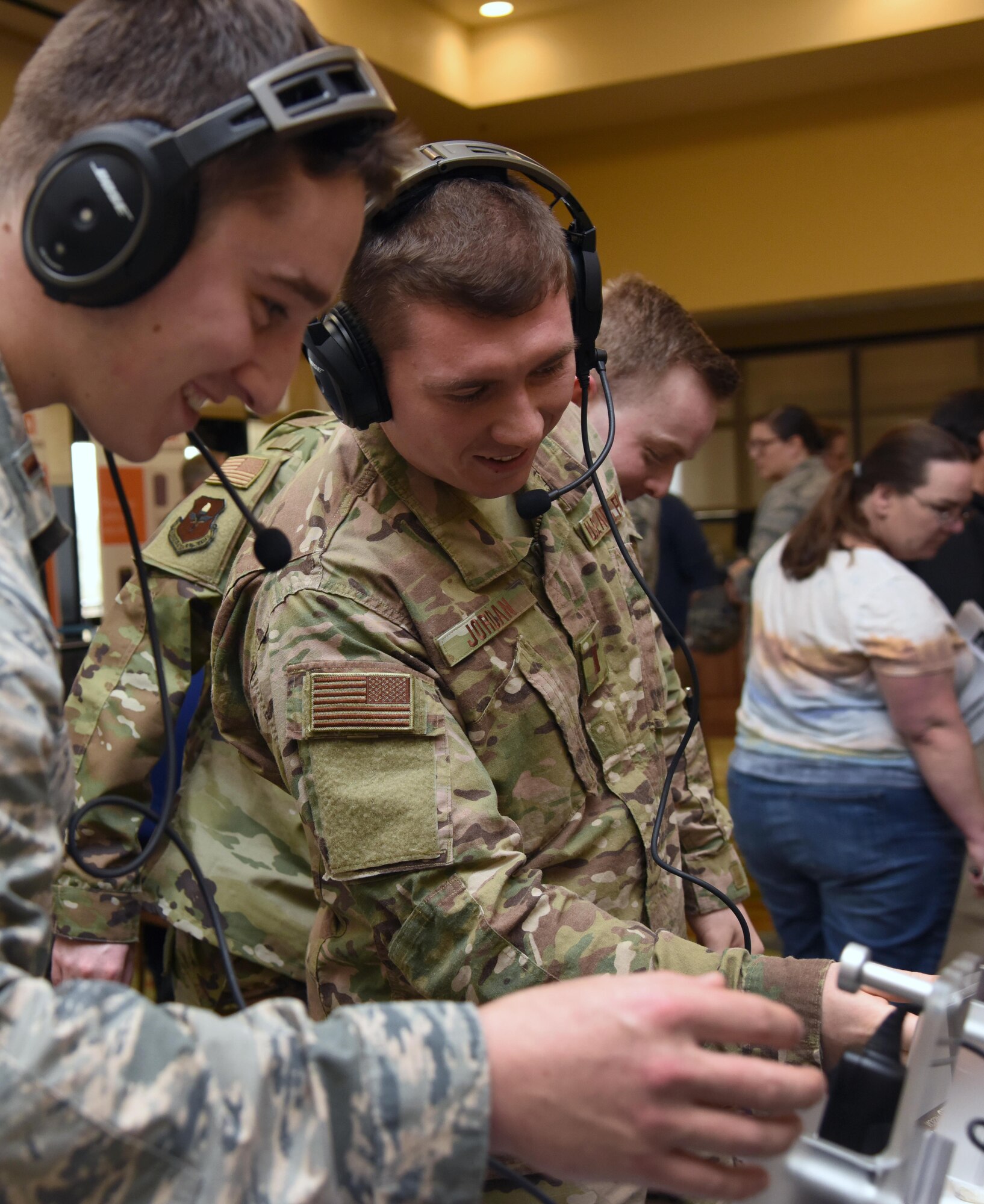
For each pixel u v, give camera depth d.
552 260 0.81
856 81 4.52
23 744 0.52
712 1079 0.51
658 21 4.33
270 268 0.61
